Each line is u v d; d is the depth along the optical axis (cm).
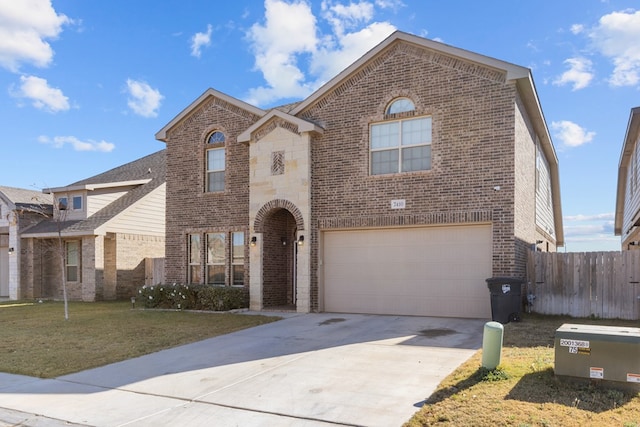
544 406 524
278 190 1474
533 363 683
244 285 1590
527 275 1277
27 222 2262
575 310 1214
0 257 2505
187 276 1725
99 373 777
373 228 1361
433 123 1283
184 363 825
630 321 1126
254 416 563
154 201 2300
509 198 1180
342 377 698
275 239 1579
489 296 1209
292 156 1457
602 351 567
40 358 882
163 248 2334
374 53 1356
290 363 794
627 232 2233
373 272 1363
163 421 561
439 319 1207
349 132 1399
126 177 2503
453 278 1258
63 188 2181
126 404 624
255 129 1521
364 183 1365
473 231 1242
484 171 1213
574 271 1223
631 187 1953
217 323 1236
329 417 547
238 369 771
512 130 1187
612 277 1181
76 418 580
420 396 598
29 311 1659
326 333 1056
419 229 1309
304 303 1411
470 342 907
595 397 544
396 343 921
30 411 608
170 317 1373
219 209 1669
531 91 1259
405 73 1330
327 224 1408
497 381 613
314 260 1420
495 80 1213
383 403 581
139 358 872
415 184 1295
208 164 1725
